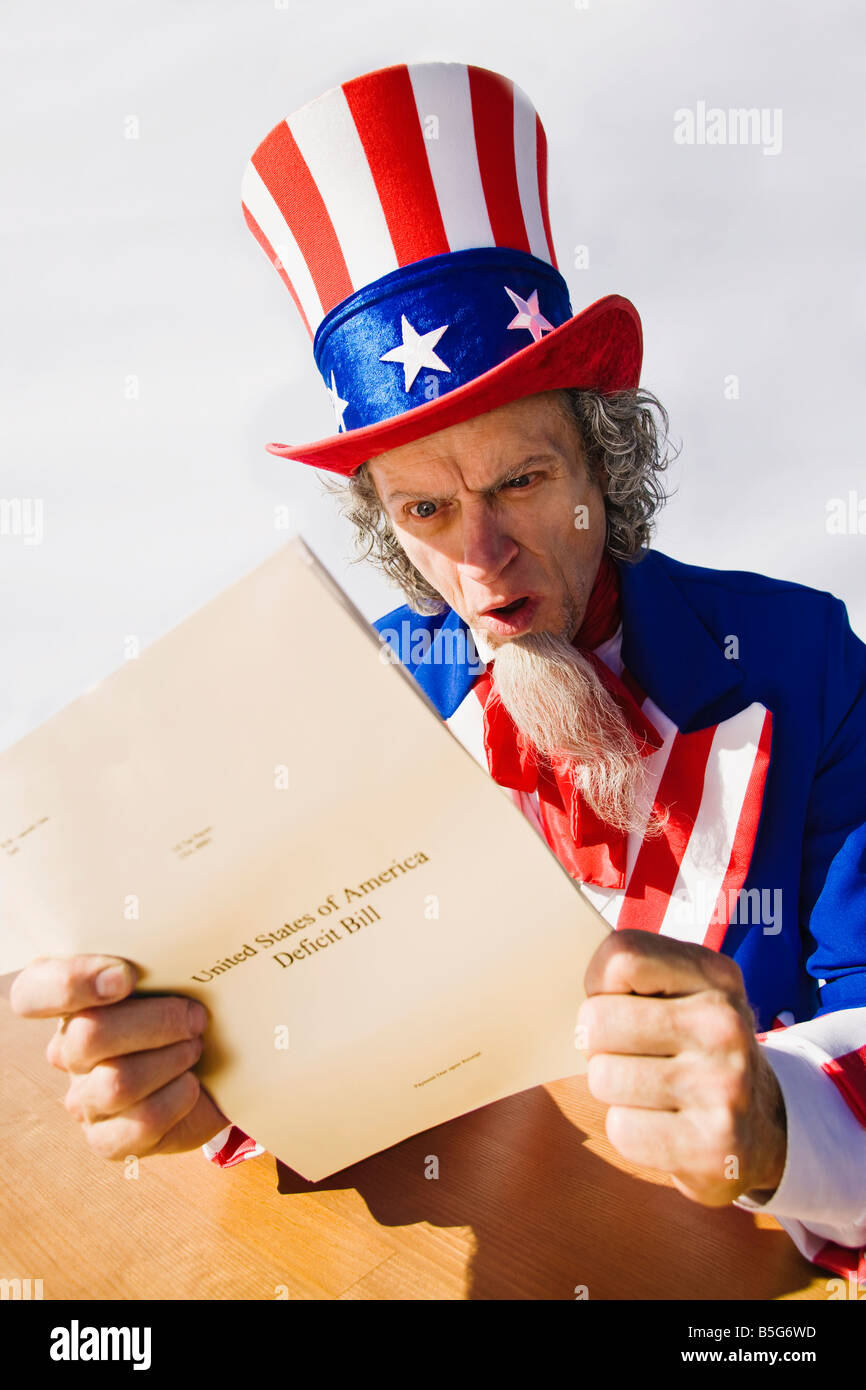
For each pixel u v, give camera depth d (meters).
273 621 0.57
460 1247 0.79
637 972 0.67
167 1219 0.87
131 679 0.59
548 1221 0.80
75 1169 0.96
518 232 1.30
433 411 1.12
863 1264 0.71
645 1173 0.85
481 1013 0.75
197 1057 0.77
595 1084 0.67
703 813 1.27
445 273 1.21
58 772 0.62
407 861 0.67
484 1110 0.98
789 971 1.22
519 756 1.40
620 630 1.46
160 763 0.62
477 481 1.21
